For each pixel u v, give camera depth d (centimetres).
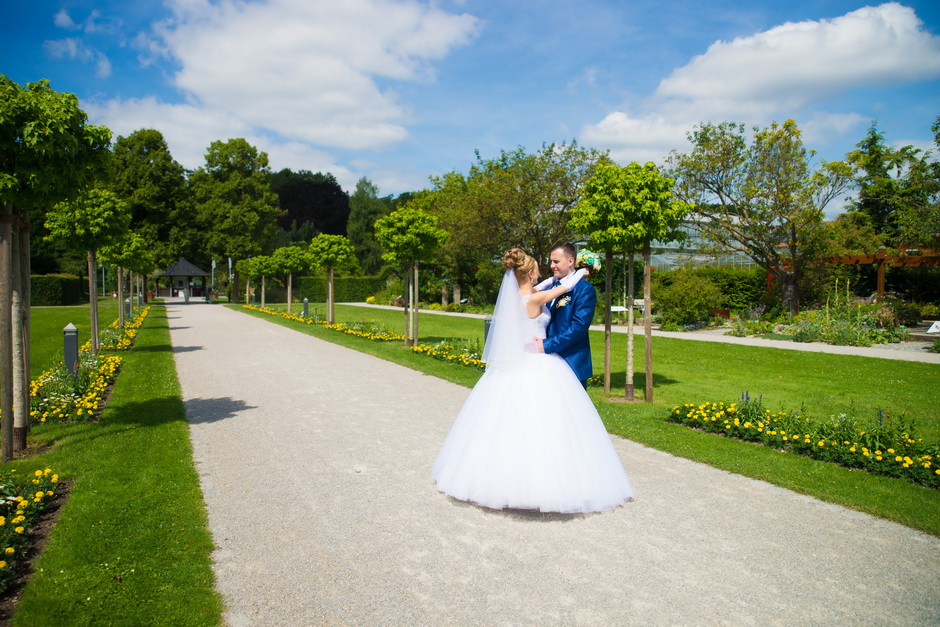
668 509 403
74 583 298
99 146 534
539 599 284
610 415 698
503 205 2658
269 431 615
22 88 501
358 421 661
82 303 4028
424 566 318
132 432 604
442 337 1720
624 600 284
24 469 484
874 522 385
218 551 337
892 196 2394
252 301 4203
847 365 1179
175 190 4244
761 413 618
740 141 2150
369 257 5634
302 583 300
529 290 421
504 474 386
